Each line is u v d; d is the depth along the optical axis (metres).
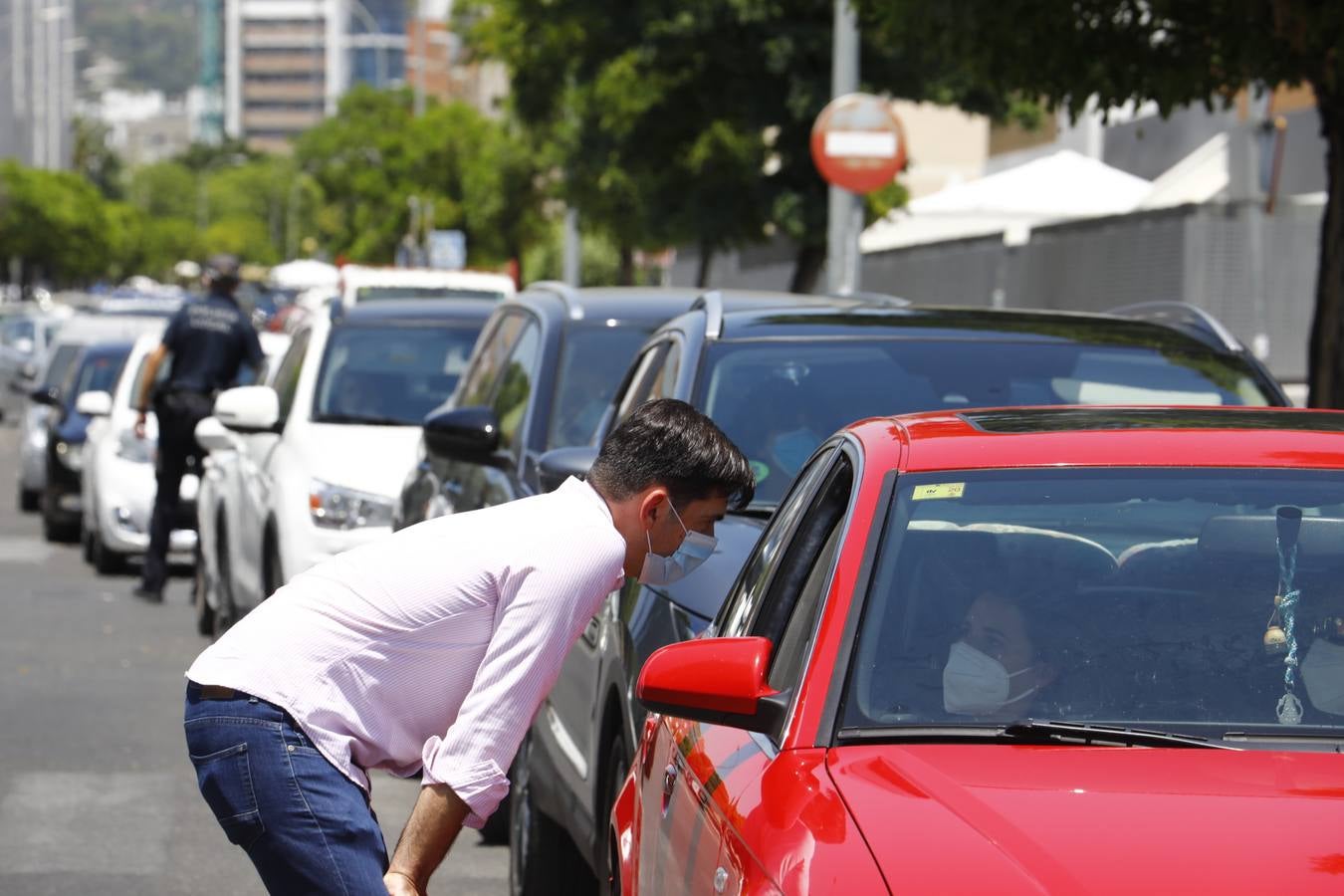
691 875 5.59
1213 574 5.86
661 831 6.41
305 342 19.39
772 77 40.69
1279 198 30.23
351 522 16.67
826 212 41.25
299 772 6.02
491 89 181.12
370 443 17.31
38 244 188.38
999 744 5.35
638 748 7.86
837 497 6.52
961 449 6.33
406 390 18.34
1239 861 4.54
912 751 5.29
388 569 6.14
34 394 31.81
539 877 10.41
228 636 6.23
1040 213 34.53
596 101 42.25
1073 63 17.06
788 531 6.79
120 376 26.91
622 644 8.59
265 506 17.52
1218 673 5.59
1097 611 5.76
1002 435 6.45
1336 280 16.39
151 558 23.30
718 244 43.59
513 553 6.07
